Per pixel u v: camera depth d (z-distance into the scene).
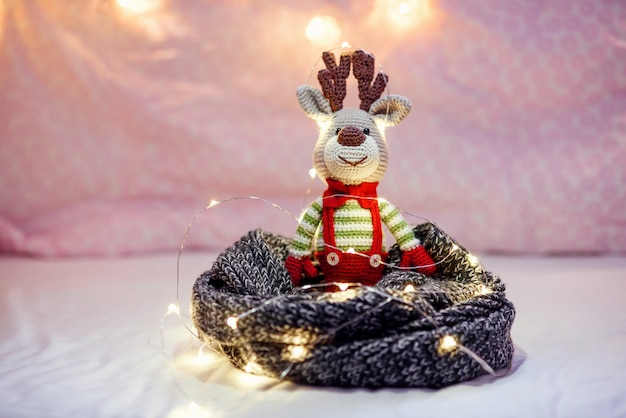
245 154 1.53
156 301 1.06
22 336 0.89
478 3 1.46
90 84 1.54
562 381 0.72
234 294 0.77
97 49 1.55
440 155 1.48
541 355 0.79
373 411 0.66
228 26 1.54
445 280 0.84
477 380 0.72
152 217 1.55
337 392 0.70
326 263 0.85
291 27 1.51
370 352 0.69
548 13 1.45
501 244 1.45
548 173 1.43
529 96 1.45
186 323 0.93
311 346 0.71
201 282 0.80
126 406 0.68
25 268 1.37
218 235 1.54
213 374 0.75
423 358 0.69
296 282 0.85
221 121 1.55
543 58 1.44
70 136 1.56
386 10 1.48
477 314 0.73
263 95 1.54
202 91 1.55
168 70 1.55
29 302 1.08
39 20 1.54
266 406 0.67
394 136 1.49
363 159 0.83
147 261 1.44
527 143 1.46
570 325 0.90
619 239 1.41
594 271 1.24
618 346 0.81
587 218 1.42
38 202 1.57
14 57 1.55
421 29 1.48
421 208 1.49
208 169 1.54
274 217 1.54
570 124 1.44
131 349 0.83
